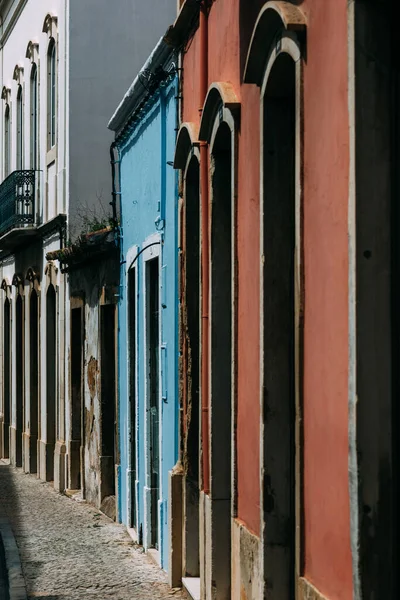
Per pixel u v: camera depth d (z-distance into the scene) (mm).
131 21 26766
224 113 12234
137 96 18484
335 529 7941
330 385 8086
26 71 34188
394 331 7172
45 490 27250
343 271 7758
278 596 10086
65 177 26922
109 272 21453
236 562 11438
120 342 20750
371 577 7168
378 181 7207
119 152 21406
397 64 7172
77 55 26594
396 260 7172
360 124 7207
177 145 14742
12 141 37094
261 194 10258
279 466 10133
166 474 15859
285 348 10195
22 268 34250
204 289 13453
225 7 12578
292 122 10211
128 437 19734
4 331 38000
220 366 13117
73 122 26594
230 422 13055
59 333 27328
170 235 15758
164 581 15312
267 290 10211
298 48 8883
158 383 17391
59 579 15648
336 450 7934
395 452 7172
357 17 7203
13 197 31797
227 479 12984
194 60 14523
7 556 17391
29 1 33688
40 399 30594
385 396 7172
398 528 7141
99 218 26453
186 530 14664
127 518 19766
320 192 8352
